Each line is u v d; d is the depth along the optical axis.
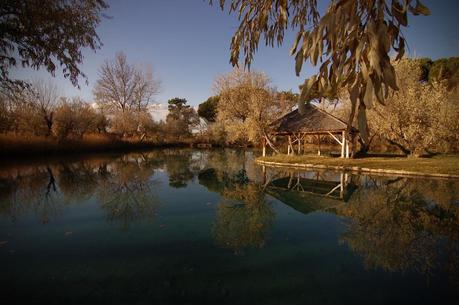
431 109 14.90
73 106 24.19
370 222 5.74
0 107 15.37
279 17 2.55
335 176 11.98
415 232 5.05
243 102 23.25
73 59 5.82
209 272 3.46
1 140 16.95
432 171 11.12
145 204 7.22
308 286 3.12
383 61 1.24
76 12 5.64
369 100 1.24
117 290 3.01
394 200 7.64
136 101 35.56
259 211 6.67
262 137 20.72
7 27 4.70
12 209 6.63
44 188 9.25
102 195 8.30
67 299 2.82
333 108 27.23
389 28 1.35
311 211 6.67
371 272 3.47
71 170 13.73
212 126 38.97
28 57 5.21
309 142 31.83
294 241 4.60
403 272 3.47
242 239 4.68
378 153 20.23
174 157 22.78
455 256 3.97
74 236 4.76
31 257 3.87
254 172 13.65
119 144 30.78
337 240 4.64
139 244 4.39
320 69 1.46
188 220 5.81
